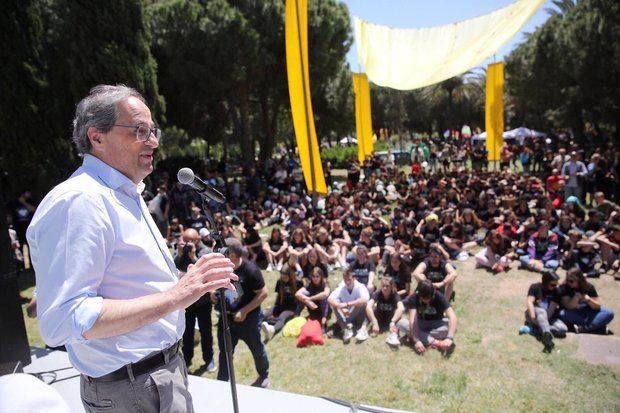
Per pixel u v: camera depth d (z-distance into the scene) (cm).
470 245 829
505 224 798
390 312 547
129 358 137
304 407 285
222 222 917
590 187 1122
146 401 142
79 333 113
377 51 1051
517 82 2788
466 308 593
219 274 129
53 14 951
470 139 3175
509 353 469
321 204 1208
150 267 137
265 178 1822
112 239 128
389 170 1841
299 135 836
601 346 466
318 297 559
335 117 2384
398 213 951
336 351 500
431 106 4509
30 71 897
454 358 468
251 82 1856
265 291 387
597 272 684
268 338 539
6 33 873
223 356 396
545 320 490
